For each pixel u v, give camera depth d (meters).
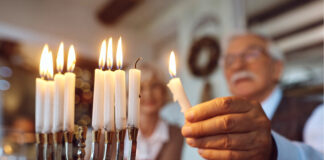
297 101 1.16
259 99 1.22
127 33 3.26
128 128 0.35
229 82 1.30
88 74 1.95
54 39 2.84
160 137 1.15
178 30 2.71
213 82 2.01
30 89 2.63
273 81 1.22
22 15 2.69
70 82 0.37
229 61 1.27
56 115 0.37
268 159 0.44
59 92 0.37
